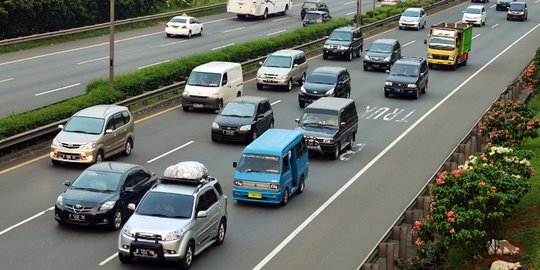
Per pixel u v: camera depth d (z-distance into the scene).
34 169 38.31
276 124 49.72
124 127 41.22
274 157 34.12
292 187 35.56
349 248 29.23
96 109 40.97
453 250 27.88
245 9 96.75
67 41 76.44
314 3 100.25
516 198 26.56
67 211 29.77
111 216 29.92
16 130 41.22
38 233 29.75
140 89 53.78
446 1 118.88
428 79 67.00
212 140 45.44
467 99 59.59
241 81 56.19
